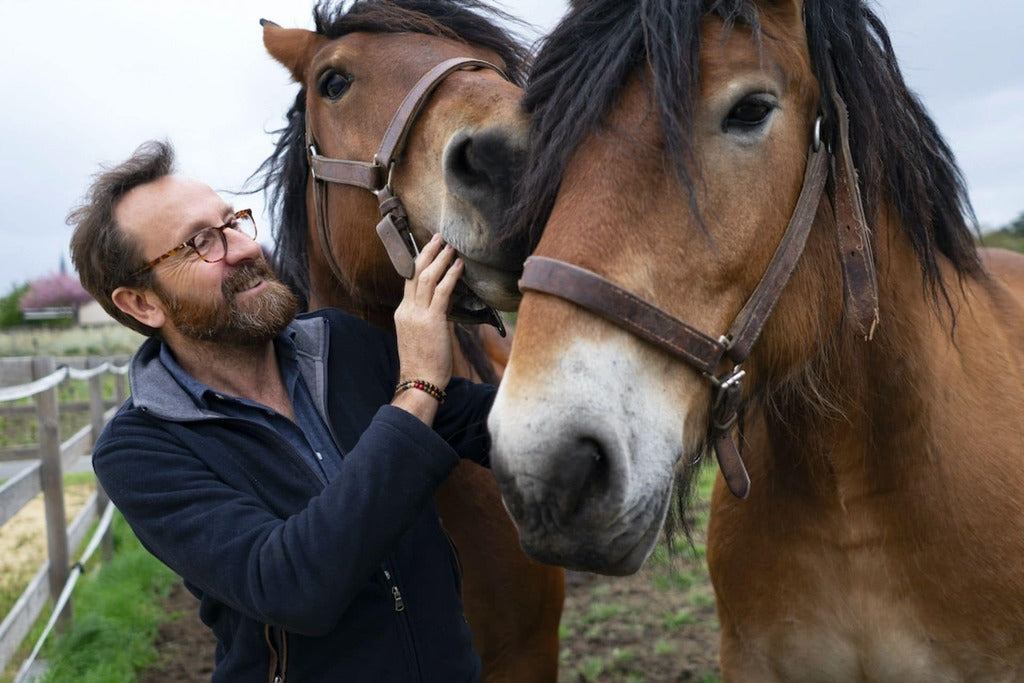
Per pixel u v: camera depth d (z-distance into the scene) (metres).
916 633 1.84
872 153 1.56
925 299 1.77
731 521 2.05
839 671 1.94
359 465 1.49
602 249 1.30
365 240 2.04
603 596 4.52
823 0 1.54
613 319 1.29
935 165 1.84
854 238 1.56
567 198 1.36
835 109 1.53
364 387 1.84
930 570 1.79
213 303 1.68
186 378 1.67
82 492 7.70
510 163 1.61
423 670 1.66
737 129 1.38
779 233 1.46
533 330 1.30
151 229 1.69
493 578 2.24
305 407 1.76
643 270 1.31
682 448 1.37
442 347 1.62
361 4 2.12
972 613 1.79
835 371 1.72
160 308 1.74
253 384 1.76
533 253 1.43
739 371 1.45
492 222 1.63
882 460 1.77
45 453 4.23
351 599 1.49
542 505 1.25
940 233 1.86
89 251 1.74
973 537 1.77
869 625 1.86
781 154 1.43
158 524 1.55
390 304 2.20
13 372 4.32
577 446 1.23
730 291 1.40
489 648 2.30
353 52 2.03
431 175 1.82
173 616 4.80
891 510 1.79
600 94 1.36
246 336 1.70
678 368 1.36
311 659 1.59
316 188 2.15
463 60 1.88
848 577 1.86
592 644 3.96
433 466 1.51
